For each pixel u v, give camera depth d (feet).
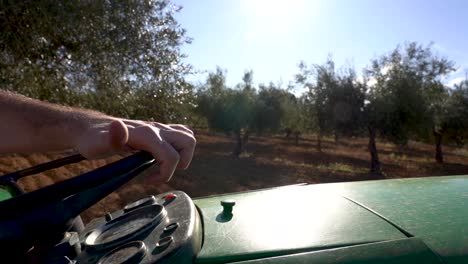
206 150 80.12
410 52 60.13
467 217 4.24
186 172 42.27
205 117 86.43
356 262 3.53
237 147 78.95
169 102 26.96
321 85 62.59
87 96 22.76
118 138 3.14
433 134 82.07
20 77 18.33
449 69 60.64
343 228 4.11
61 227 3.32
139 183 30.58
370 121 58.23
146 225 3.83
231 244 3.87
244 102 80.69
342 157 82.17
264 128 83.66
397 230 4.00
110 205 24.43
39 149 3.45
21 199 2.85
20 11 17.37
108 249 3.54
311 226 4.21
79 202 3.40
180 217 4.02
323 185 6.42
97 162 34.60
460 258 3.56
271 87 89.40
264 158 71.82
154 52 25.58
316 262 3.53
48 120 3.48
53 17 17.95
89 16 19.98
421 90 59.36
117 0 22.47
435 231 3.93
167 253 3.22
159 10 26.40
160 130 3.89
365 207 4.73
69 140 3.43
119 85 23.76
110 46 22.39
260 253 3.67
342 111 59.41
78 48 20.67
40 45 18.30
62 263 3.34
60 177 28.30
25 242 3.12
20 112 3.53
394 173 60.39
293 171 54.54
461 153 115.85
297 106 86.22
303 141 134.51
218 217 4.77
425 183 5.96
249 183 41.47
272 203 5.18
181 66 27.86
